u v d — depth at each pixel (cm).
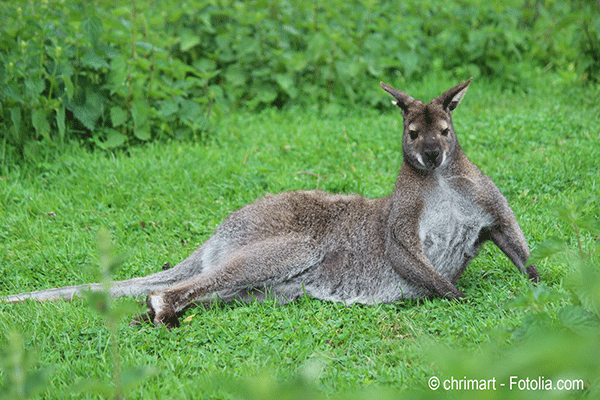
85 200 1129
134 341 664
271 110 1625
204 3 1684
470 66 1730
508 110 1504
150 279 836
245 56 1686
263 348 631
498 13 1753
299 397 299
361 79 1691
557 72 1780
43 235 1011
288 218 835
